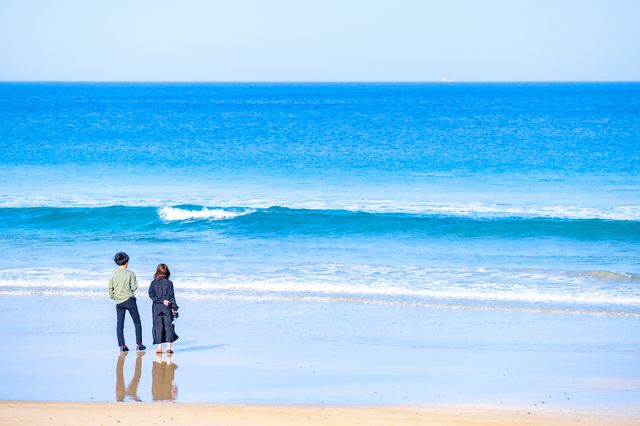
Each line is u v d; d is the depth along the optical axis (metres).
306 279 27.69
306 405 15.07
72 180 53.53
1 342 20.39
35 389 16.33
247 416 14.11
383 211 41.00
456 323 22.59
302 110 162.75
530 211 41.00
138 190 49.16
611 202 44.47
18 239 35.12
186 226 37.97
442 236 35.91
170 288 19.22
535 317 23.22
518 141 82.94
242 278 27.83
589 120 120.25
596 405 15.17
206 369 18.00
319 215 38.22
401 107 178.62
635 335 21.28
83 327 22.03
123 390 16.28
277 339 20.92
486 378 17.27
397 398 15.69
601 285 26.75
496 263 30.38
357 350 19.81
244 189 49.66
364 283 27.12
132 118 128.38
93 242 34.50
